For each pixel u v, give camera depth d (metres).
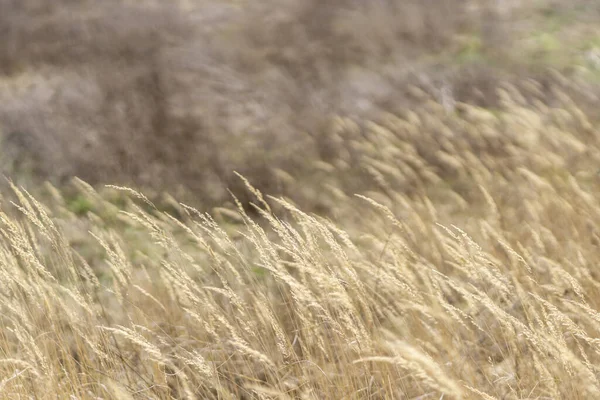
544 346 12.80
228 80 42.50
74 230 28.27
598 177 25.14
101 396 15.88
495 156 29.75
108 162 33.03
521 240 21.61
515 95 36.62
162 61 44.91
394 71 43.34
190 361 15.08
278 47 47.88
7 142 36.25
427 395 13.66
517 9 53.81
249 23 53.62
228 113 37.44
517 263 18.19
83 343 17.25
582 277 18.06
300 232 26.56
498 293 17.22
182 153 32.69
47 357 15.95
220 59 46.56
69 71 45.53
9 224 17.30
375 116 37.06
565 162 26.66
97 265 24.97
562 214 22.02
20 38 52.28
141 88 39.47
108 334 16.98
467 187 28.17
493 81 40.31
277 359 16.17
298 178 31.61
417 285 15.88
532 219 22.83
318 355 16.22
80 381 15.83
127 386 15.32
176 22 55.44
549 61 43.97
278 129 35.38
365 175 31.05
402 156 28.55
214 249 25.36
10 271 16.97
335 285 13.80
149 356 15.91
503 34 48.22
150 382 15.80
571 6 53.34
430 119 33.38
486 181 27.58
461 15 51.22
